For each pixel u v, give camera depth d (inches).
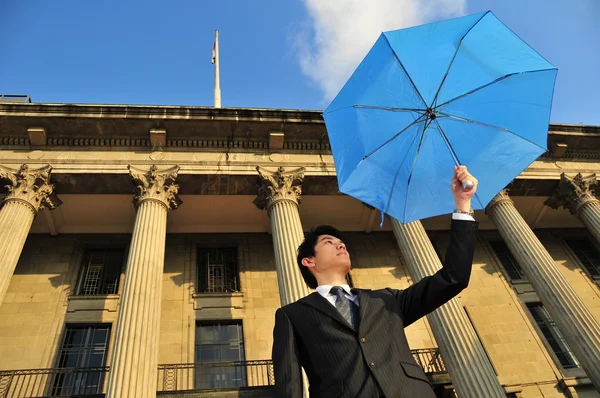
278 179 713.6
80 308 706.2
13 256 572.7
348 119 170.1
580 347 589.3
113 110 708.0
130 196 747.4
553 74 172.9
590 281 899.4
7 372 571.8
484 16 176.4
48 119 693.9
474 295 843.4
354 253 869.2
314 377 106.0
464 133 161.5
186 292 756.0
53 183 685.3
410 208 160.7
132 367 460.8
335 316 110.9
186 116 723.4
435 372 618.5
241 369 669.3
